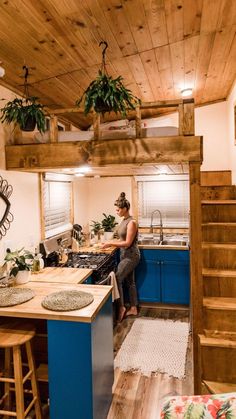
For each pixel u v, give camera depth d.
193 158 2.55
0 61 2.37
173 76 3.36
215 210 3.28
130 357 2.96
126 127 2.83
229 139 4.57
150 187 4.95
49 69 2.61
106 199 5.14
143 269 4.23
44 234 3.54
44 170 2.99
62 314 1.85
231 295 2.73
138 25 2.16
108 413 2.22
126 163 2.64
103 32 2.18
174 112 4.73
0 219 2.72
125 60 2.71
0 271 2.69
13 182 2.94
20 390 1.90
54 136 2.78
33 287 2.45
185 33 2.40
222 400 1.42
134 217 5.00
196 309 2.54
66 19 1.96
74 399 1.88
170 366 2.81
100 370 2.06
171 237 4.73
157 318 3.91
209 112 4.79
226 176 4.61
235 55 3.00
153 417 2.17
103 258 3.60
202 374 2.36
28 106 2.50
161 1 1.92
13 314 1.93
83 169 3.06
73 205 4.55
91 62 2.62
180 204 4.86
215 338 2.40
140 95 3.84
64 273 2.91
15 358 1.90
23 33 2.04
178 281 4.14
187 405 1.40
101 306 2.06
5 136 2.81
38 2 1.75
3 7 1.77
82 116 4.05
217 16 2.19
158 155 2.60
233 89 4.01
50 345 1.89
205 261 2.91
